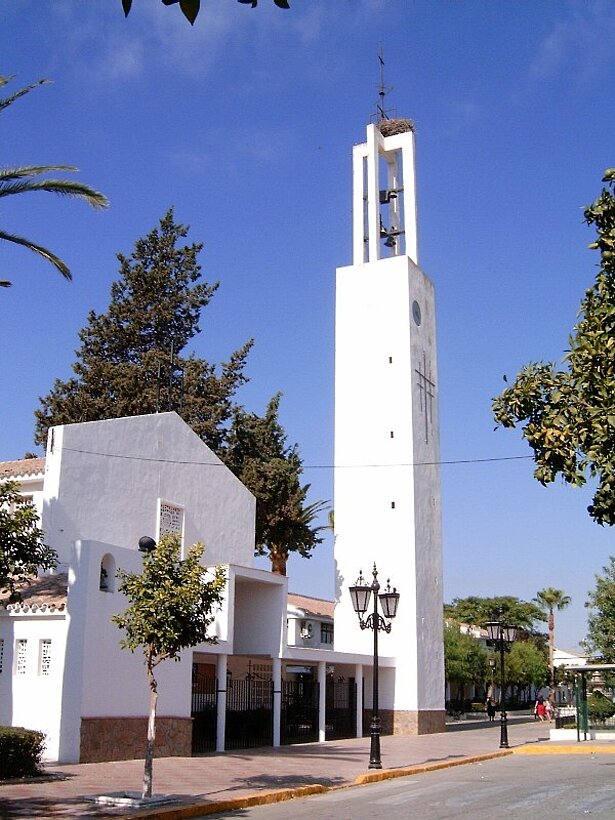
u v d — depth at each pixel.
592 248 11.74
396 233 49.97
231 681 32.88
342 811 15.96
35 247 21.39
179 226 59.00
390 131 51.06
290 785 19.48
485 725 52.78
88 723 22.64
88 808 15.14
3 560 16.17
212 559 37.50
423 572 43.97
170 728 25.98
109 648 23.81
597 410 10.70
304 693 40.44
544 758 29.22
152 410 51.69
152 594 16.94
